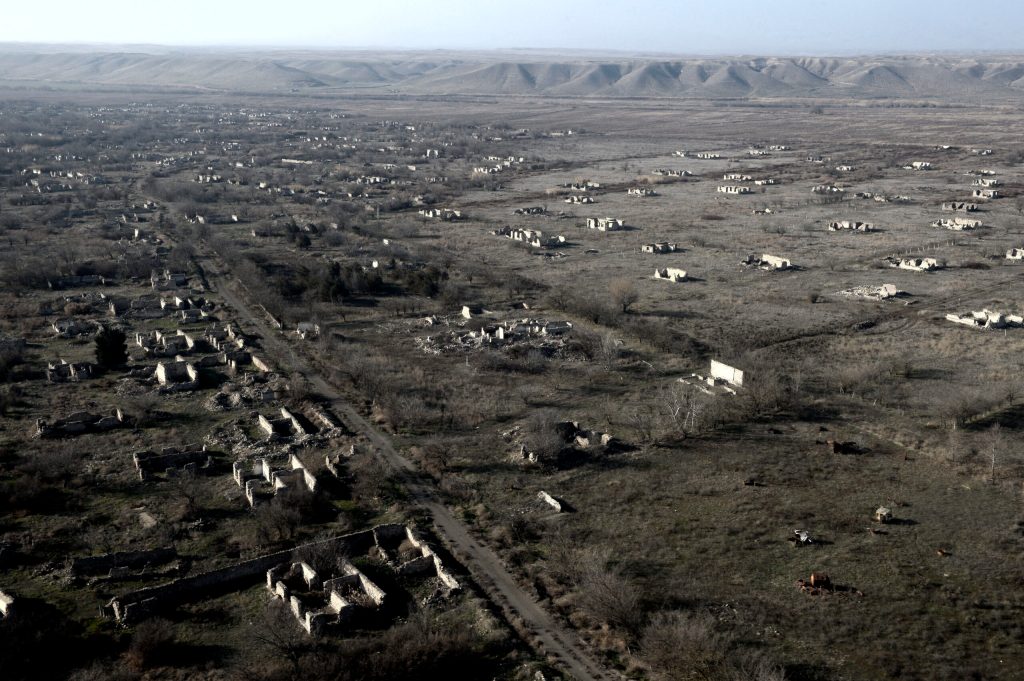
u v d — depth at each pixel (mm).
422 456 63250
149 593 44625
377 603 44594
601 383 79938
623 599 43375
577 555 49625
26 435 66188
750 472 60500
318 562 47750
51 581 46719
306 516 54219
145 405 72062
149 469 60625
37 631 42031
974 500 55594
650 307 106812
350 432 68125
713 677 38500
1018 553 49031
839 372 81688
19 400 73750
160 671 39500
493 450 64938
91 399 74562
